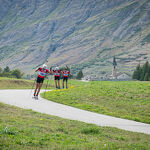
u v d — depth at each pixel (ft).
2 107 50.21
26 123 37.32
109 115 56.34
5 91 101.76
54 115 50.06
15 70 590.96
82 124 42.27
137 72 554.46
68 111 57.36
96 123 46.03
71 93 83.15
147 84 97.04
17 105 59.52
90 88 90.27
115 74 632.38
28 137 28.94
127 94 76.13
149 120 51.78
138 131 41.88
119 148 28.66
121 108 62.64
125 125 46.29
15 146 25.27
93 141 31.27
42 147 26.50
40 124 38.27
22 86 156.56
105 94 77.51
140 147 30.04
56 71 101.24
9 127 31.81
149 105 62.80
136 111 59.31
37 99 75.00
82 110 60.49
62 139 30.63
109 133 37.55
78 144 28.78
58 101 72.38
